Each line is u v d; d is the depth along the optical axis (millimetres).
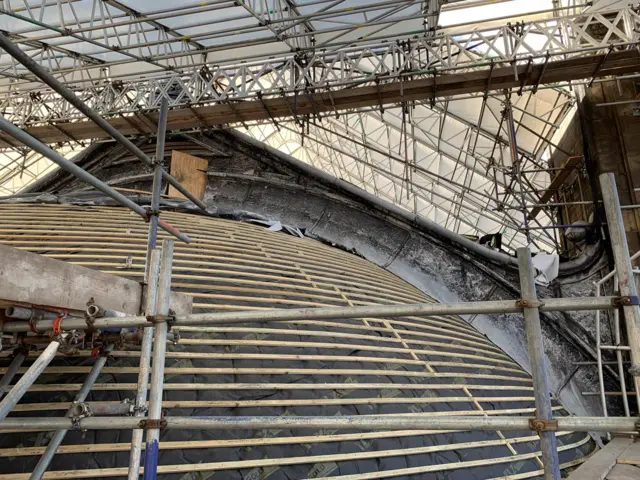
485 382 8781
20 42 14516
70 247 8969
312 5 13414
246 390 6297
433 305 3059
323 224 16641
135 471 3650
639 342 2678
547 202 18969
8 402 3037
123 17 13422
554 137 19422
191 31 14500
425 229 15922
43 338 4461
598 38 15242
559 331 14680
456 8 14305
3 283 3426
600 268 14727
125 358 6129
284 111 15883
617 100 15469
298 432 5969
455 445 6723
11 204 12484
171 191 14344
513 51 13586
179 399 5871
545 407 2742
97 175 17953
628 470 6480
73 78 18656
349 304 9352
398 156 29828
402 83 14383
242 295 8398
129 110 16031
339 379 7062
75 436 5125
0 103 18203
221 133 17453
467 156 25062
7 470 4707
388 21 13352
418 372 7996
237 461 5363
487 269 15469
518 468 6922
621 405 13875
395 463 6066
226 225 12625
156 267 3795
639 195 14492
